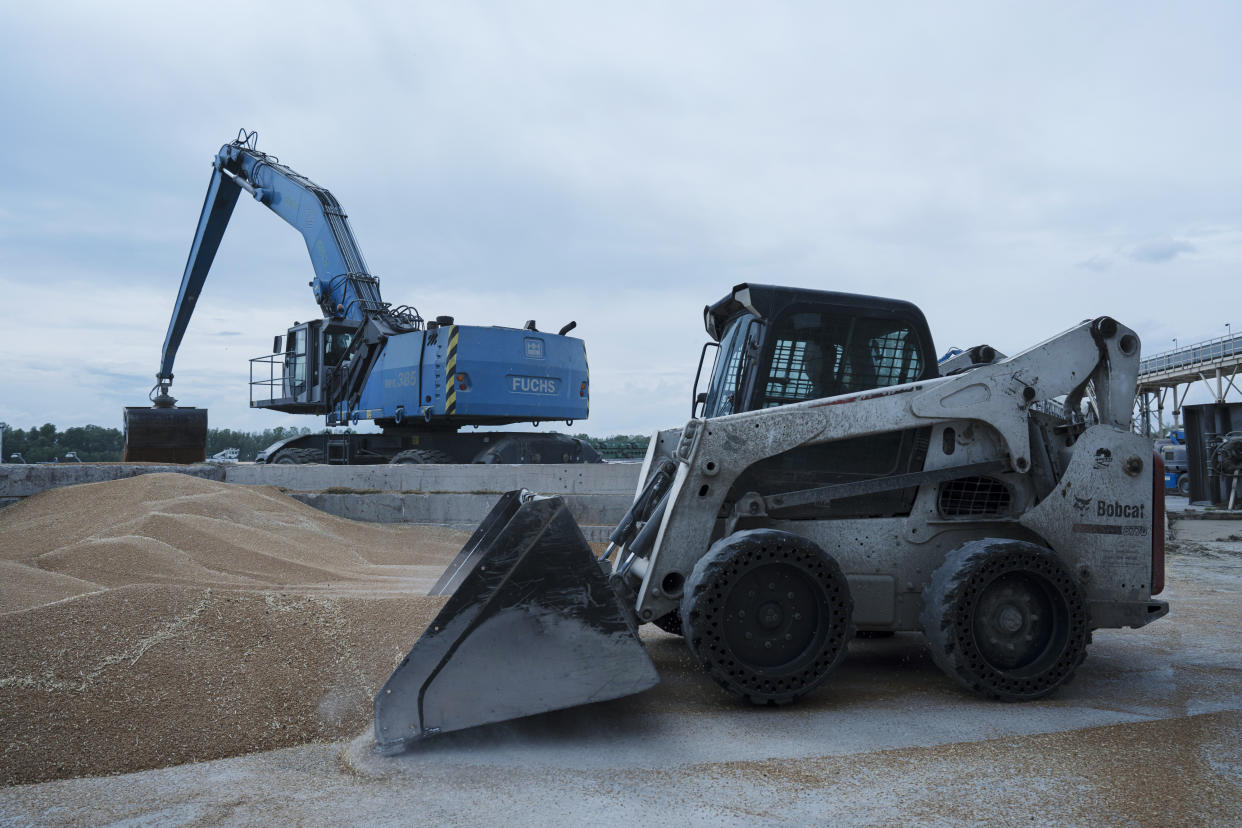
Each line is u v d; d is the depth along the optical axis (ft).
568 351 44.65
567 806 8.00
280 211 53.31
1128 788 8.32
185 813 7.93
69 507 29.14
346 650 12.14
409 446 44.60
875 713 11.24
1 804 8.17
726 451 12.54
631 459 65.82
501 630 10.09
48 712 9.84
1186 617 18.98
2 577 16.70
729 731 10.41
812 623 11.82
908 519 13.04
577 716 11.00
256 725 10.22
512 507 16.25
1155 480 13.37
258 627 12.39
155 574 18.80
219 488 30.76
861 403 12.87
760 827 7.48
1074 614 12.08
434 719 9.75
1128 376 13.48
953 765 9.07
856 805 7.97
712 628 11.22
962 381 13.05
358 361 45.62
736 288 14.17
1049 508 12.90
